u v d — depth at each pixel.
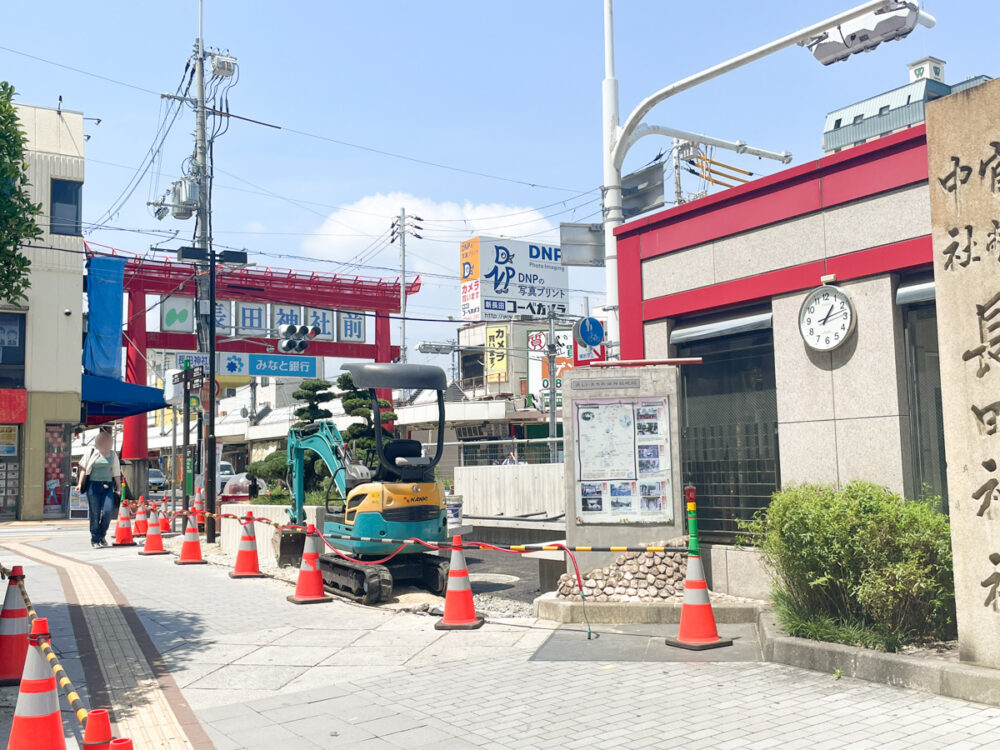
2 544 19.58
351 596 11.50
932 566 6.74
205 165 29.70
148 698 6.59
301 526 13.14
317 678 7.13
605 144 15.73
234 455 61.97
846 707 5.74
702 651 7.53
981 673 5.75
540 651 7.79
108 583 12.61
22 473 28.50
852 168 9.12
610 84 15.86
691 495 7.86
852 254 9.07
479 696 6.39
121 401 30.06
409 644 8.31
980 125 6.24
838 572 7.10
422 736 5.52
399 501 11.77
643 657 7.40
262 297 39.66
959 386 6.23
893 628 6.88
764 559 8.13
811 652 6.76
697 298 10.72
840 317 9.02
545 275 49.69
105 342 30.88
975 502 6.08
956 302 6.30
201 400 23.12
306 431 14.61
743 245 10.21
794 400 9.53
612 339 15.38
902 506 7.11
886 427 8.69
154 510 17.08
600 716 5.78
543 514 17.11
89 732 3.67
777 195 9.83
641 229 11.55
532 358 45.97
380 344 43.34
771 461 9.24
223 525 17.27
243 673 7.33
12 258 7.48
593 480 9.48
